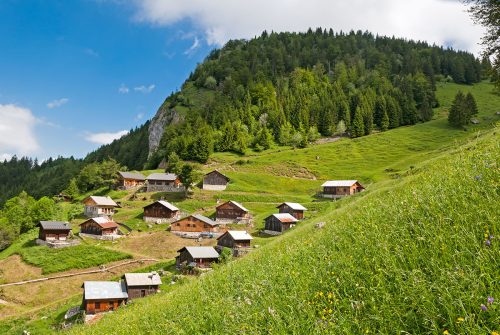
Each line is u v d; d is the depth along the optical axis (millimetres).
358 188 116250
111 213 113938
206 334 9555
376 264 8172
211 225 91812
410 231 9352
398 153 158875
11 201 151625
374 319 6688
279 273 11234
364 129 196625
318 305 7906
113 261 75562
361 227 11406
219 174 133375
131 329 14680
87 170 158750
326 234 13805
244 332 8148
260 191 130625
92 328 23656
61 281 67500
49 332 48062
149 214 105062
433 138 172500
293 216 92875
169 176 138625
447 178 11930
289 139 191125
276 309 8547
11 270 73312
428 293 6402
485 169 10523
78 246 81625
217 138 188125
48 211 114688
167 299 19062
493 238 6926
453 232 7914
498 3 39469
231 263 20484
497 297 5523
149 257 77438
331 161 159625
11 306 59969
